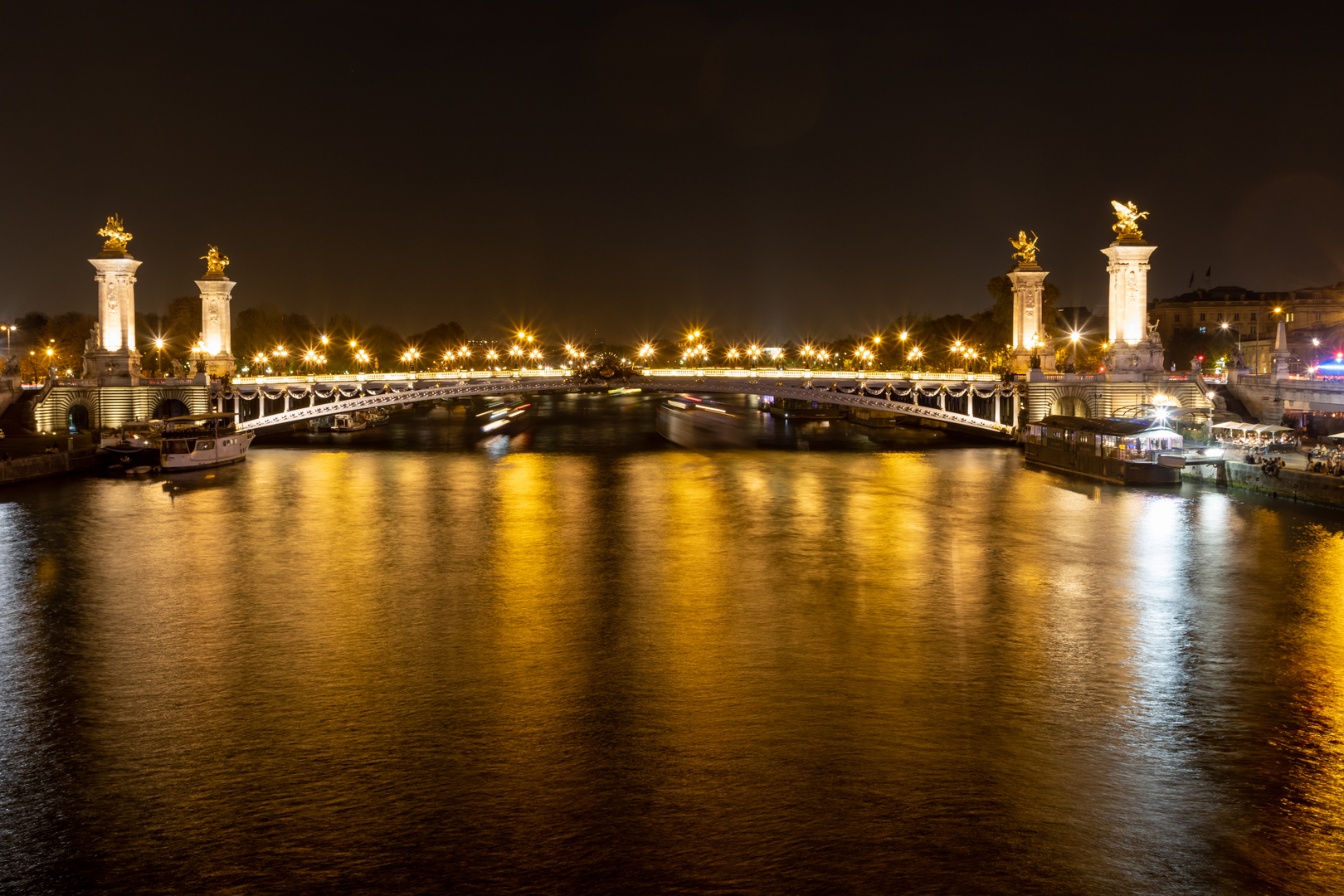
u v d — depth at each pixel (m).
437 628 46.25
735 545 65.06
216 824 28.52
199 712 36.38
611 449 134.62
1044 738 33.84
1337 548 62.09
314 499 85.88
